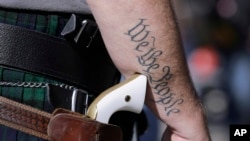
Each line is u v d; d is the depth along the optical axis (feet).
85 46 6.86
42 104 6.62
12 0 6.64
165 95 6.91
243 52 29.84
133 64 6.74
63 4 6.78
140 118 7.43
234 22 31.04
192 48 29.09
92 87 7.01
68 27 6.75
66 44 6.78
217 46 29.73
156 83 6.82
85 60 6.92
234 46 29.99
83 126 6.54
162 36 6.60
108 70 7.20
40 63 6.64
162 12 6.56
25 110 6.56
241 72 28.35
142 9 6.47
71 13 6.83
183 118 7.08
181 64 6.79
